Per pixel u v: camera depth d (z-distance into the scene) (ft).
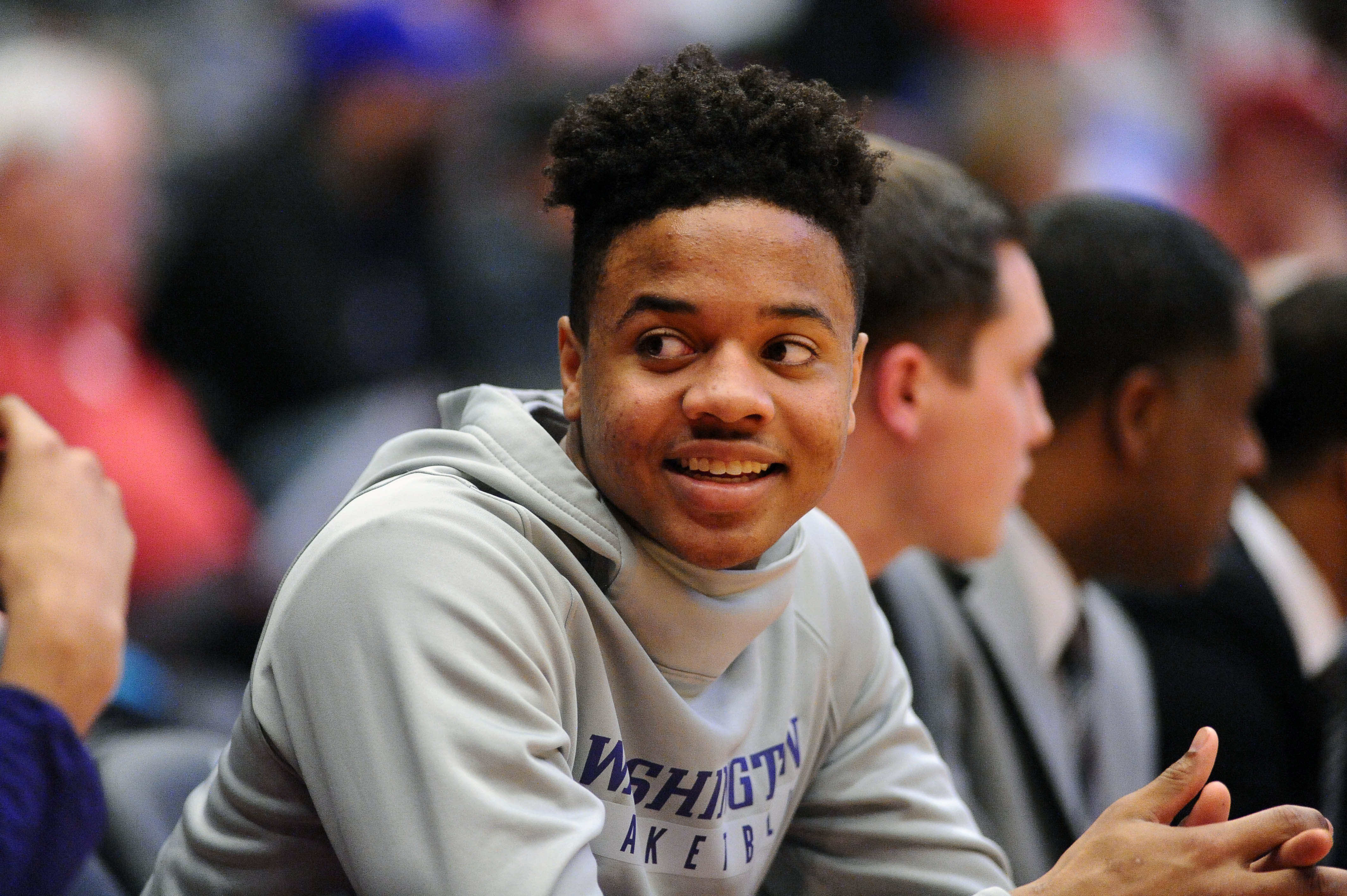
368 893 12.09
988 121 48.14
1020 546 23.09
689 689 13.92
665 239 12.58
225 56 52.29
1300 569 27.91
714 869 14.20
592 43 57.06
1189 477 23.63
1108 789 23.53
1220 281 23.59
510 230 46.47
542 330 46.14
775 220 12.67
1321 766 26.81
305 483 38.96
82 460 14.79
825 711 15.56
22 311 33.35
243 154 44.45
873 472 19.85
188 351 43.19
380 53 44.78
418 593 12.46
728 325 12.57
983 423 19.92
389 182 45.65
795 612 15.28
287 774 13.12
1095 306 23.24
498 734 12.12
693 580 13.44
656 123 12.78
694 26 59.00
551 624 13.03
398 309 46.01
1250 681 26.43
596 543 13.23
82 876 16.48
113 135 35.27
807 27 56.90
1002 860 16.15
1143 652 25.77
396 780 12.04
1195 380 23.41
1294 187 46.75
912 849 15.61
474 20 54.19
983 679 22.08
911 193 19.83
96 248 34.76
